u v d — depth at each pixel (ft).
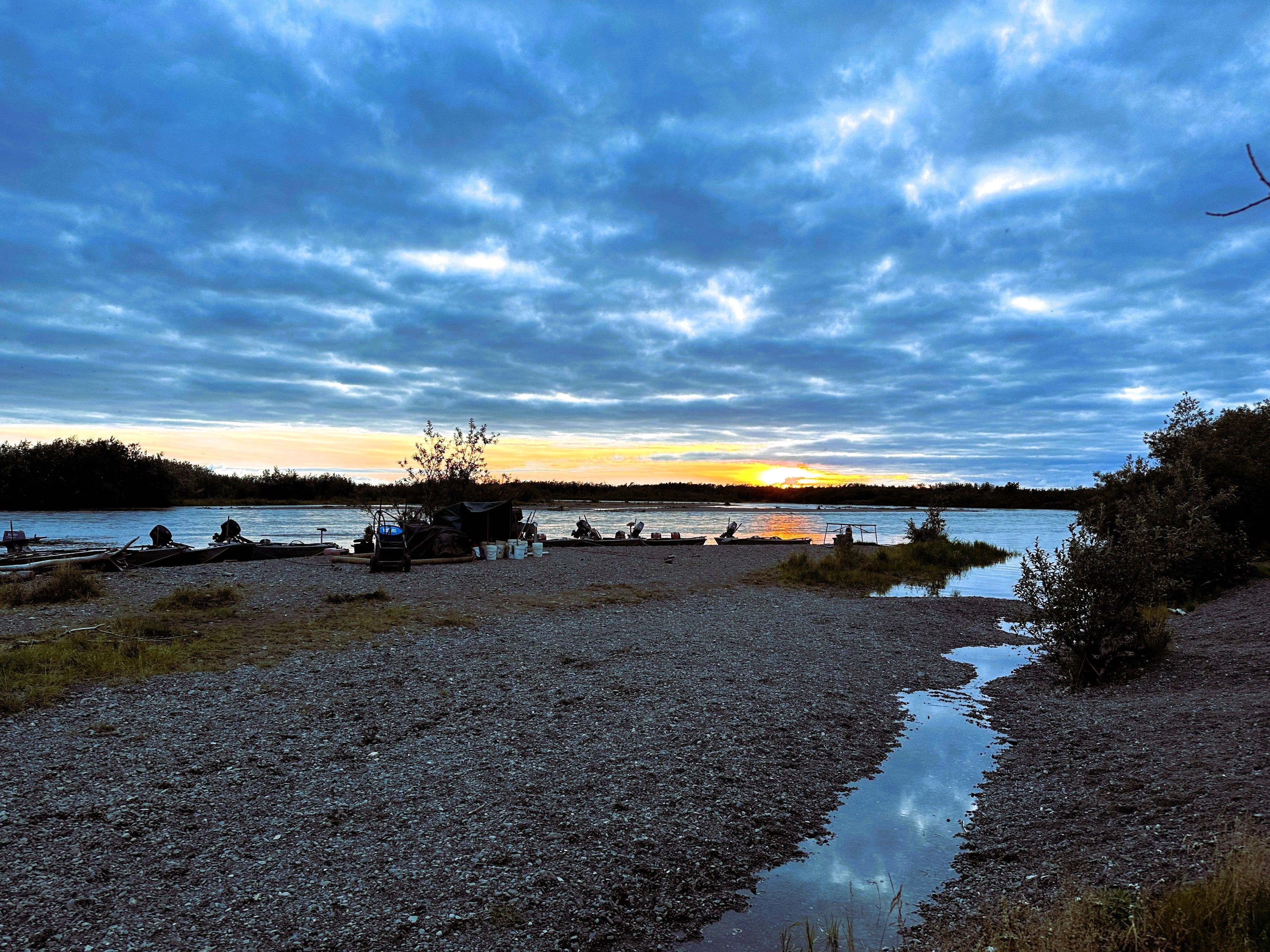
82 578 55.36
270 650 39.45
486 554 88.79
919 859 19.44
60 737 25.95
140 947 14.43
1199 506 60.54
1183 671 36.42
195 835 19.12
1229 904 13.10
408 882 17.12
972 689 37.11
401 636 44.04
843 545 101.45
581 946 15.15
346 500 284.00
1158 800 20.83
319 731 27.30
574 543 113.91
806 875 18.60
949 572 89.76
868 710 32.42
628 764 24.88
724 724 29.19
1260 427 78.28
